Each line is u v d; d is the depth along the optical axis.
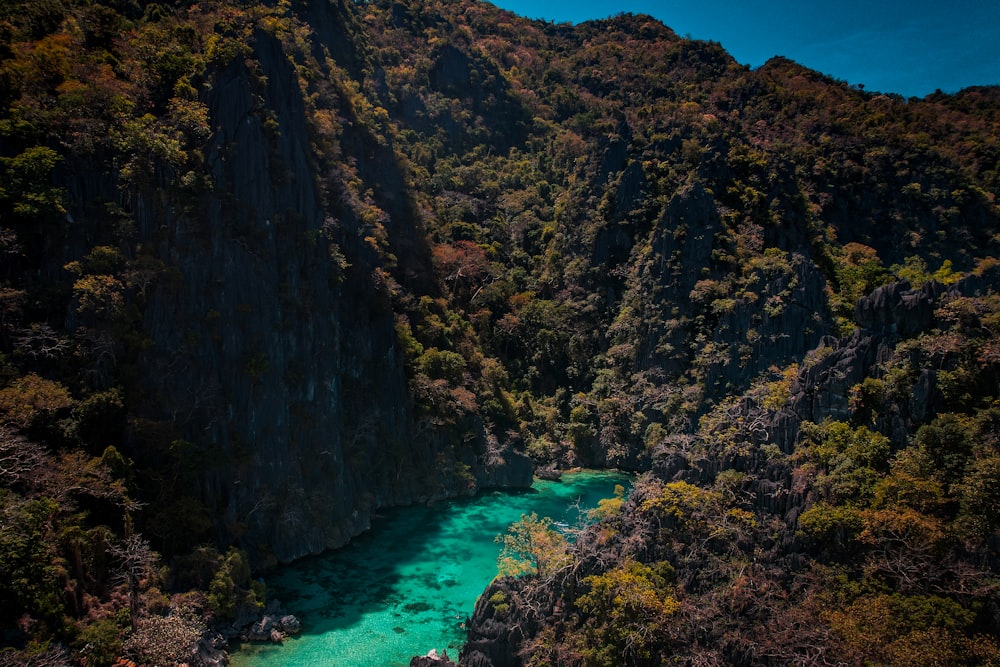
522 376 122.75
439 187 147.75
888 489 44.84
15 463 48.88
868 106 163.00
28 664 39.75
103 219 63.91
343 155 104.25
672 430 102.81
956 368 47.06
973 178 146.62
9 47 67.56
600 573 50.25
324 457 77.06
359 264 91.94
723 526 48.59
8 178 59.56
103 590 48.84
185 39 78.00
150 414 61.69
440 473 93.94
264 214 73.94
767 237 117.31
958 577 40.97
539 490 98.88
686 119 138.62
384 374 90.94
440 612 61.25
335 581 66.69
